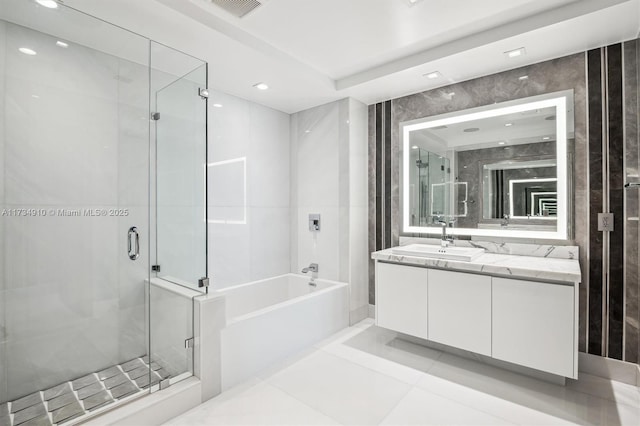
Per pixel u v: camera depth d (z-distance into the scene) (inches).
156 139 91.5
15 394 74.2
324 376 95.6
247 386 90.4
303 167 151.4
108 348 87.5
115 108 89.2
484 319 93.4
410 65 106.3
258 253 141.1
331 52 104.0
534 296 85.3
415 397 84.8
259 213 141.6
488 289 92.6
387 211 139.6
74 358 82.4
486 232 114.3
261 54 96.9
